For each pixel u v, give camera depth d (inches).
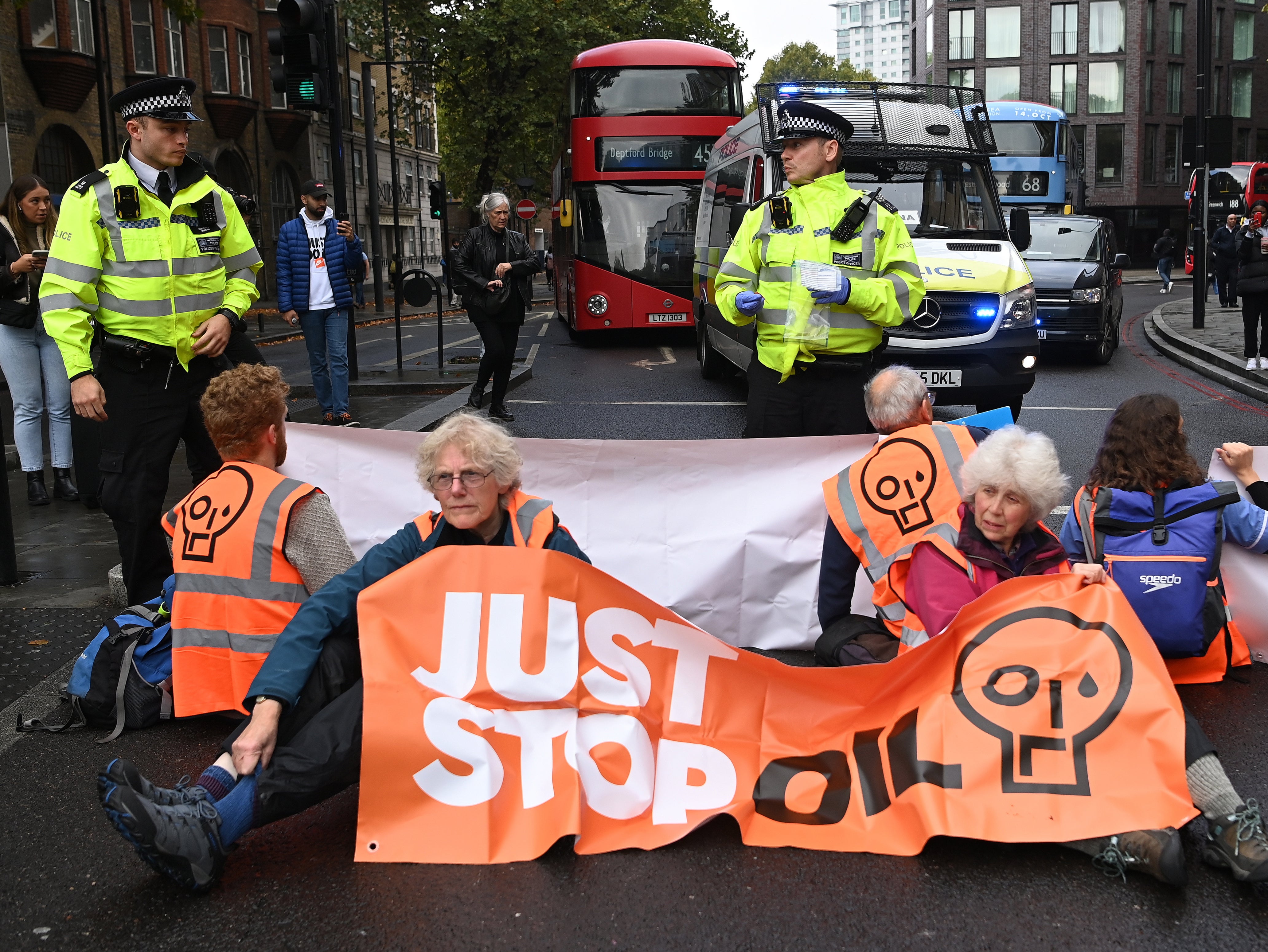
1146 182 2487.7
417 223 2349.9
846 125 198.4
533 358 671.1
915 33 2726.4
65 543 261.4
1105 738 119.5
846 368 199.3
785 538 192.9
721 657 130.3
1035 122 1043.3
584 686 125.7
